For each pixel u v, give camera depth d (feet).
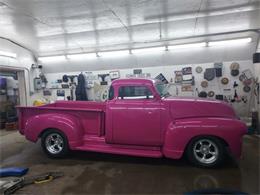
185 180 9.96
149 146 12.12
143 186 9.52
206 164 11.12
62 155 13.17
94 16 14.85
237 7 13.69
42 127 13.20
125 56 23.39
